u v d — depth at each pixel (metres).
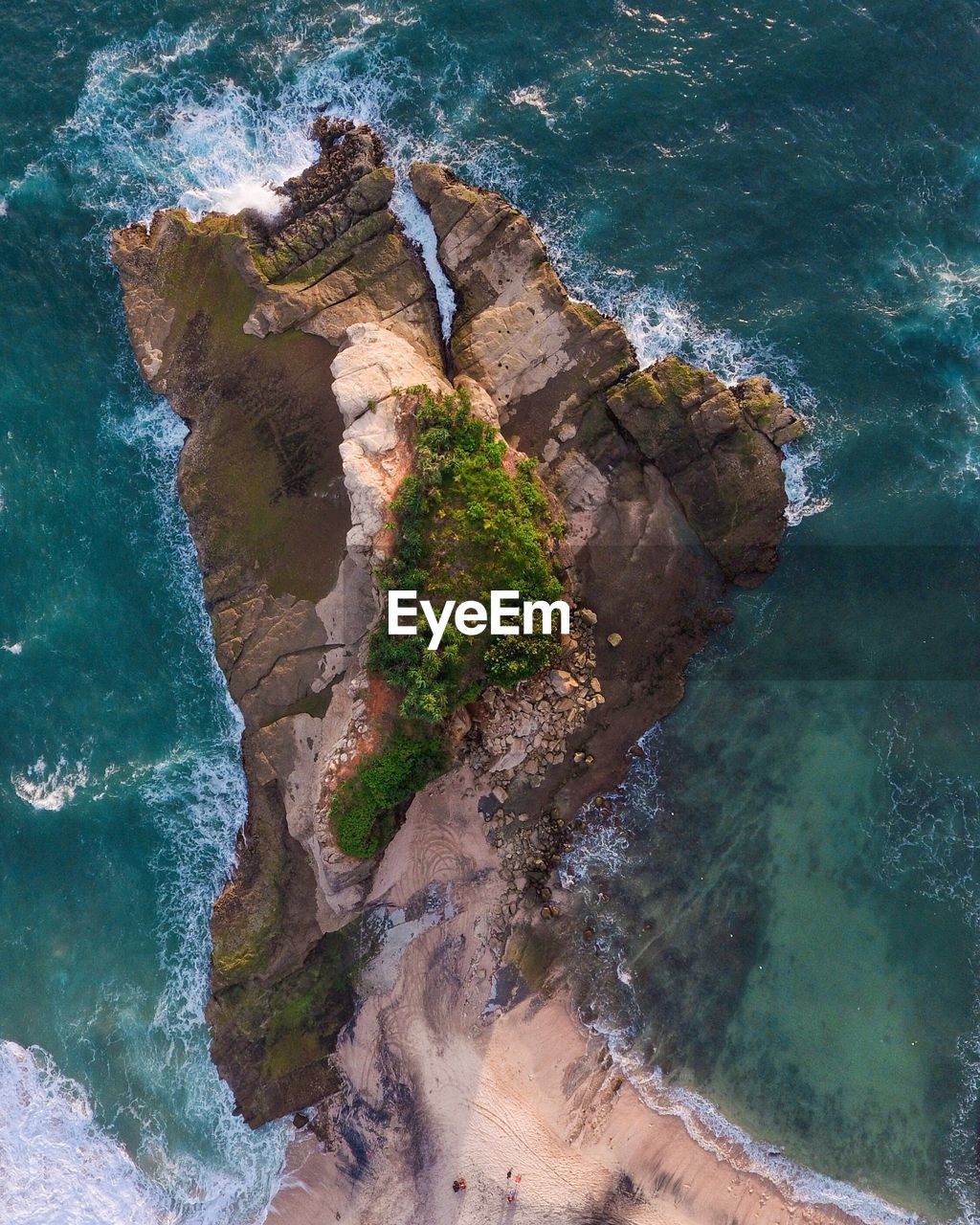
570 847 38.22
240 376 38.81
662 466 37.38
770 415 36.97
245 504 38.88
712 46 39.53
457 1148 37.31
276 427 38.56
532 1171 36.97
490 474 35.03
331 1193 37.97
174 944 39.34
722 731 38.06
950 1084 36.69
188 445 39.66
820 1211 36.69
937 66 38.56
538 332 37.81
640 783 38.25
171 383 39.66
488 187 39.06
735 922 37.91
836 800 37.69
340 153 39.12
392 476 35.50
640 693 37.88
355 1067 38.19
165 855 39.66
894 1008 37.19
